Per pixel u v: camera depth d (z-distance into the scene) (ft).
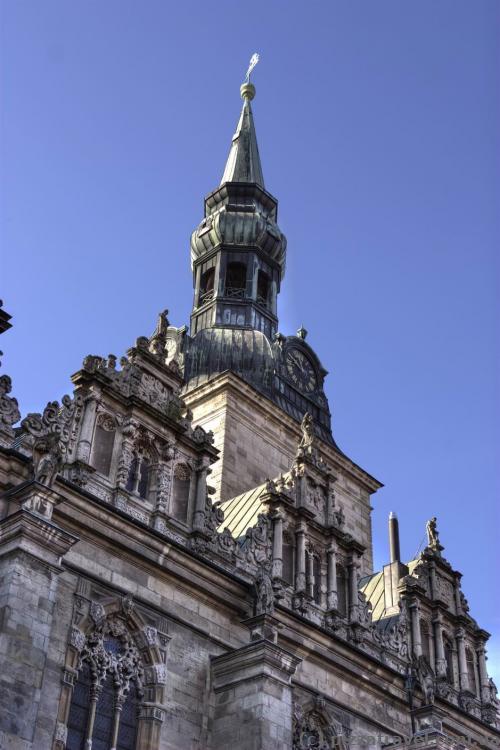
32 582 118.01
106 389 152.56
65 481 135.23
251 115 317.42
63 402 146.30
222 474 216.13
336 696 163.53
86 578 134.62
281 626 151.53
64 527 134.92
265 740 133.80
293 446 238.07
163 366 164.25
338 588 181.37
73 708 126.93
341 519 187.52
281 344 257.14
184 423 162.50
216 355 243.60
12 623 114.11
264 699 136.67
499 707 210.38
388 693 173.06
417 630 197.88
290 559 174.29
